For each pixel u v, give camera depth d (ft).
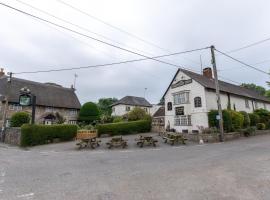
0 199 16.06
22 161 32.76
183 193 16.79
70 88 148.25
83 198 15.96
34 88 121.19
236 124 70.13
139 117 96.63
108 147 50.42
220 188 17.89
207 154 35.78
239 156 32.73
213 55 60.70
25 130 56.24
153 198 15.79
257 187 17.94
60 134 64.90
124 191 17.47
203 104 74.49
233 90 95.30
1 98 100.07
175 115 87.04
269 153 34.78
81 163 30.60
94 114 122.72
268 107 121.80
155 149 45.14
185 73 84.28
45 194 17.03
